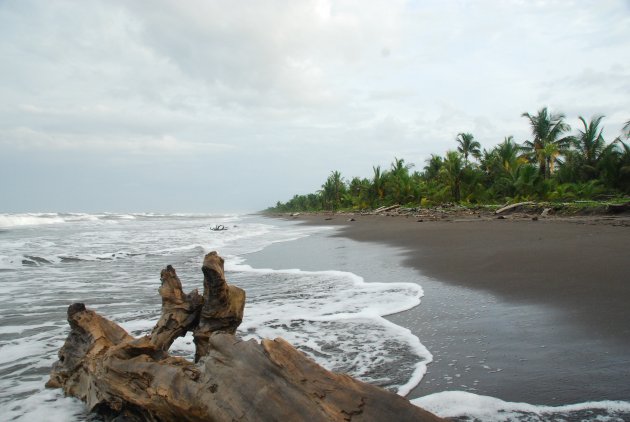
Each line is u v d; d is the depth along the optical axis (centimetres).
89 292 906
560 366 420
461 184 4644
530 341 495
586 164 3934
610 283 724
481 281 845
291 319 652
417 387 397
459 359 458
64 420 371
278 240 2320
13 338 596
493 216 2970
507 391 377
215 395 304
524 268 928
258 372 302
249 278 1073
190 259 1484
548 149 4225
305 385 286
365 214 5194
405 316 646
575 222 2031
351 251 1588
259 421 276
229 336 340
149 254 1642
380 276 1010
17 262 1377
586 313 577
